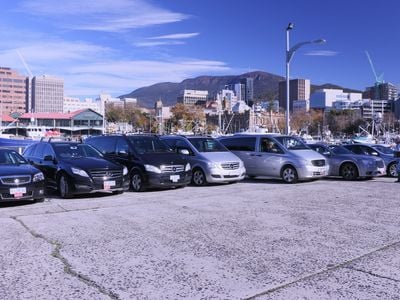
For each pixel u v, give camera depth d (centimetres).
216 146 1644
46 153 1363
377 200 1139
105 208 1030
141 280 536
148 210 998
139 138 1502
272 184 1562
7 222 866
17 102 14425
